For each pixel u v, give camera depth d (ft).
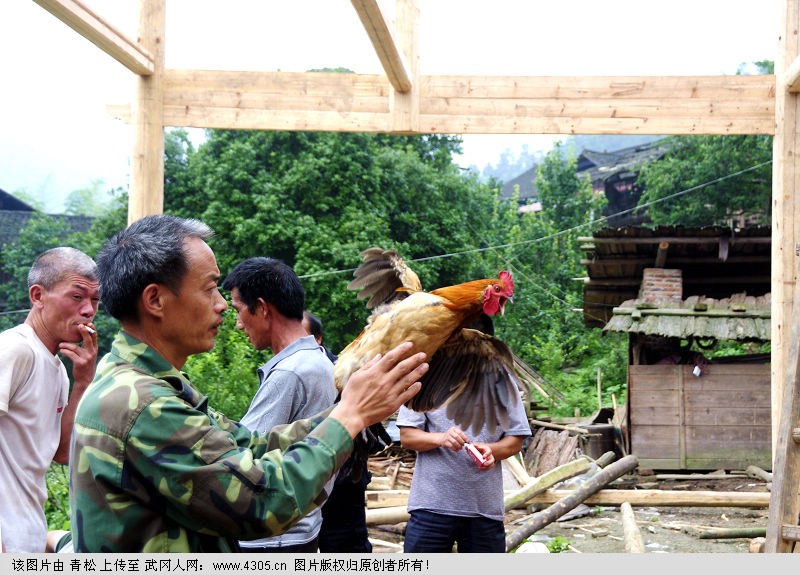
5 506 9.14
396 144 68.39
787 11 22.15
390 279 9.46
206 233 6.47
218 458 5.54
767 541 15.46
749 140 67.21
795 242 22.03
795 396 15.87
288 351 10.24
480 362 8.96
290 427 6.54
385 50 19.34
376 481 24.73
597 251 35.53
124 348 6.08
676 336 32.30
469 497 12.01
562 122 23.07
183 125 23.17
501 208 84.33
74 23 18.03
